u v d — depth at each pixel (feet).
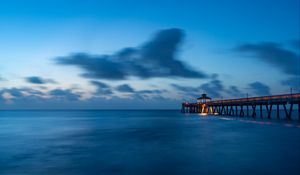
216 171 59.57
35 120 318.86
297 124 167.73
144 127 184.34
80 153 83.10
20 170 62.85
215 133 135.13
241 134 128.26
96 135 134.00
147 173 59.16
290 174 56.24
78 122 264.93
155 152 82.69
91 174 58.95
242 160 69.10
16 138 124.47
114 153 82.12
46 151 87.61
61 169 63.31
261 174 56.59
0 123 251.60
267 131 137.69
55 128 184.34
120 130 161.99
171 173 58.80
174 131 150.10
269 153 77.92
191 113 511.40
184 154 78.59
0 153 84.48
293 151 80.64
